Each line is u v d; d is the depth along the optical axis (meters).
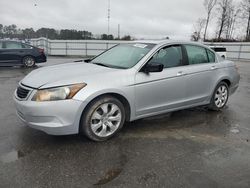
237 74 6.10
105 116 3.99
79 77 3.80
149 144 3.97
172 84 4.62
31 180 2.95
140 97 4.26
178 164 3.40
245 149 3.90
